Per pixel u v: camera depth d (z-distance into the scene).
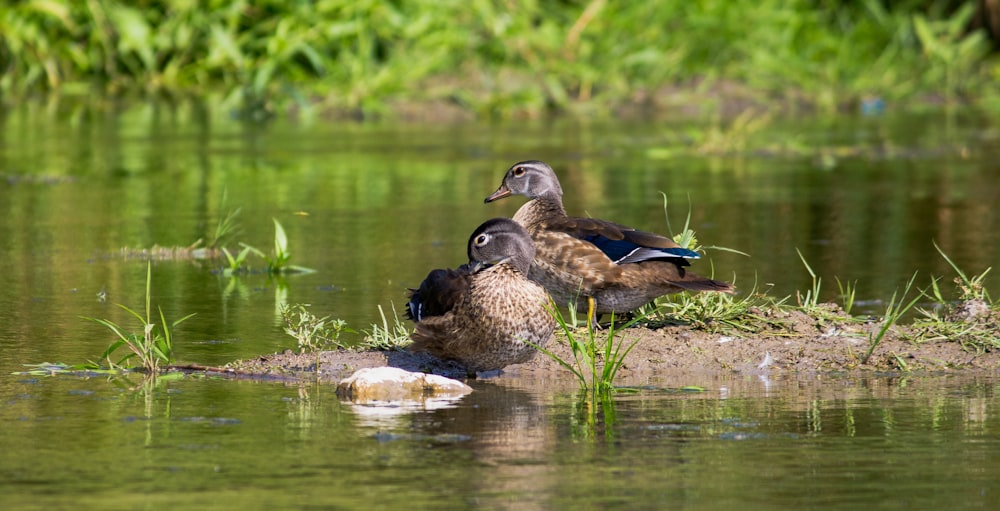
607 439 8.08
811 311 11.30
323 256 14.99
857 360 10.32
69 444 7.90
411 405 8.95
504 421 8.49
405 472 7.38
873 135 25.84
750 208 17.92
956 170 21.33
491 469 7.44
